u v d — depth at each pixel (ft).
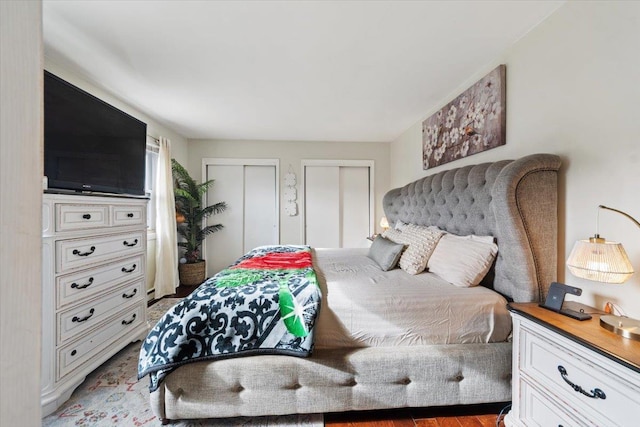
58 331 4.75
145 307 7.36
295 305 4.48
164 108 9.96
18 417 1.14
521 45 5.70
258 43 6.00
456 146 8.00
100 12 5.04
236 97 8.93
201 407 4.22
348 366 4.34
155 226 11.43
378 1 4.75
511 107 5.98
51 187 5.38
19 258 1.12
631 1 3.73
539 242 4.64
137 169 7.81
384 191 14.92
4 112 1.09
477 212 6.09
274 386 4.28
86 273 5.34
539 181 4.65
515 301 4.82
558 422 3.34
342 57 6.55
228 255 14.64
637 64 3.68
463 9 4.92
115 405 4.84
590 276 3.40
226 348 4.28
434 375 4.42
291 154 14.61
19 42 1.13
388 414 4.66
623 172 3.85
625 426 2.64
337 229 14.83
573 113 4.57
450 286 5.19
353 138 14.14
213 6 4.89
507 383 4.49
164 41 5.95
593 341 2.98
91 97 6.29
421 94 8.64
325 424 4.45
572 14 4.57
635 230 3.73
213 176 14.49
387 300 4.72
